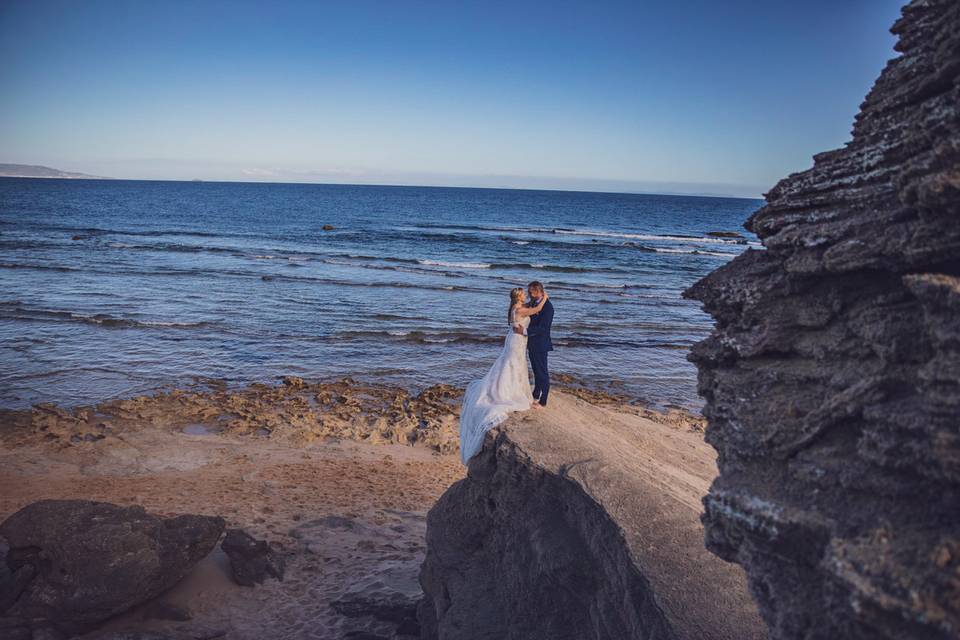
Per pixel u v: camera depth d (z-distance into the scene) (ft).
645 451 23.98
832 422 9.84
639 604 14.01
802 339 11.18
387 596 29.04
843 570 7.97
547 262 177.17
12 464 42.60
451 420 56.65
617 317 107.76
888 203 10.01
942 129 9.12
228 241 209.26
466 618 20.39
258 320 94.73
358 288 124.98
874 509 8.68
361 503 40.45
